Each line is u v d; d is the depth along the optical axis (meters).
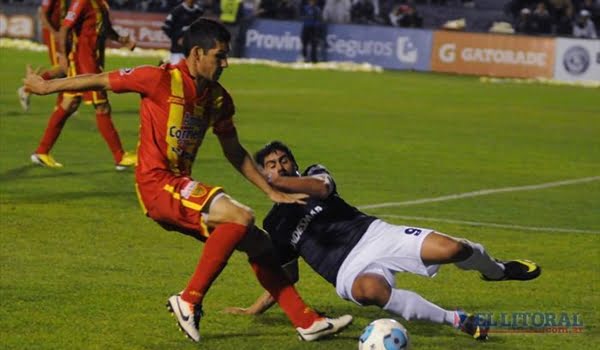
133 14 79.06
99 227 22.61
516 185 31.17
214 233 14.21
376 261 14.58
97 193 26.50
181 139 14.42
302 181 14.76
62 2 31.91
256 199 26.66
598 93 69.44
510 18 94.62
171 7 82.56
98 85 14.37
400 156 36.12
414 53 80.38
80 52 29.64
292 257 15.46
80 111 44.59
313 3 79.88
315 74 73.06
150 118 14.38
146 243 21.30
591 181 32.69
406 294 14.41
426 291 18.39
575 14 87.19
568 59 76.12
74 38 29.58
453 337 15.48
